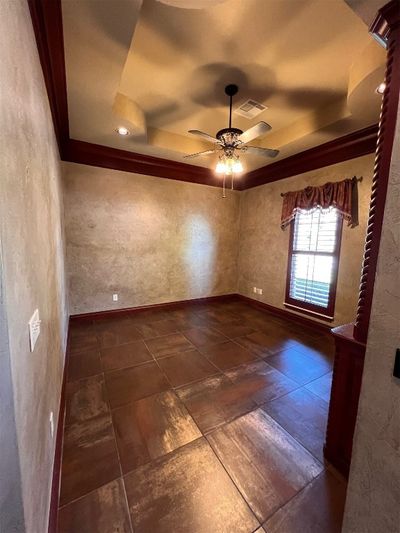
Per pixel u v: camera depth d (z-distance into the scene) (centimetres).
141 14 166
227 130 242
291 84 238
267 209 464
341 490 138
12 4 86
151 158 390
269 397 217
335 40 187
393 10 110
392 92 115
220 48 196
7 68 77
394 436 79
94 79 201
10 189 74
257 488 138
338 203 334
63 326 262
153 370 256
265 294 471
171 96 263
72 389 222
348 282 334
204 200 483
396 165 77
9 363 64
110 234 397
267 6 161
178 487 137
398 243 76
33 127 121
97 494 132
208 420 188
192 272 487
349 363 142
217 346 316
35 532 85
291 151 351
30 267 98
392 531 80
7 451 66
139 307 436
